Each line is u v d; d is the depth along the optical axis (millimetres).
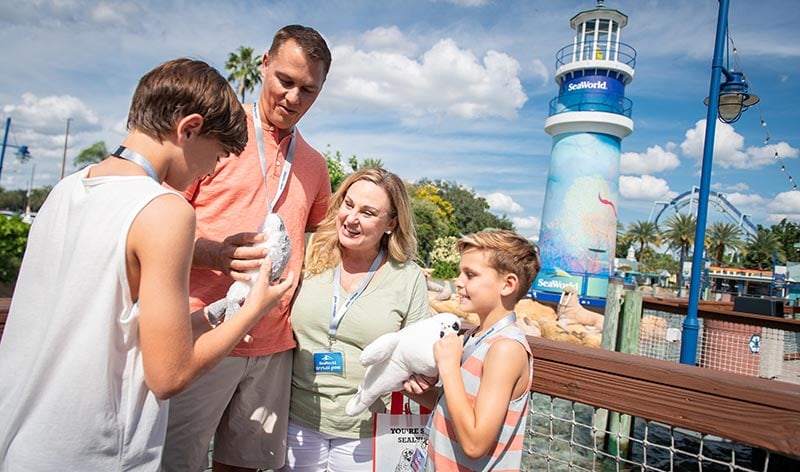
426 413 2258
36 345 1286
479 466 1696
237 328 1438
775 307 10758
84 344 1237
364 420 2330
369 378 2076
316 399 2344
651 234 61812
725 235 58062
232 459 2387
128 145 1379
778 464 4492
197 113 1357
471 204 60656
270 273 1750
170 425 2088
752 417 1522
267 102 2260
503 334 1772
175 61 1404
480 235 1883
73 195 1346
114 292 1255
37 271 1341
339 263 2488
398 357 1975
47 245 1341
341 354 2320
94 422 1256
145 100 1354
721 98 8586
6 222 13547
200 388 2104
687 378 1647
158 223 1237
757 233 65938
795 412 1452
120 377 1313
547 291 18562
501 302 1842
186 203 1320
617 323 7738
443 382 1707
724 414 1573
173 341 1253
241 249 1771
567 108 19047
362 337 2332
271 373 2320
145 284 1229
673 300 10438
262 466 2373
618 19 18906
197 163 1445
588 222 18312
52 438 1225
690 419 1640
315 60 2156
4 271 13336
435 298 13086
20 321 1325
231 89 1475
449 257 33531
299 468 2396
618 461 1847
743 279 52938
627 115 19188
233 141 1465
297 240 2387
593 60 18422
